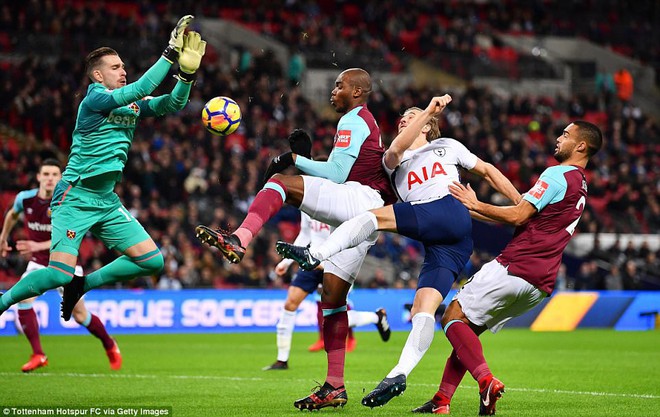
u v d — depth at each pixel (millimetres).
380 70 62625
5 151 45094
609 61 74000
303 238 22641
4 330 33219
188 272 37969
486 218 13570
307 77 60688
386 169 13852
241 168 47812
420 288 13609
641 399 15781
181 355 25500
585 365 23109
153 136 48312
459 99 58938
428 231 13461
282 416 13211
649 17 78312
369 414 13500
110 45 53406
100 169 14328
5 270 37062
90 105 14086
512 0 76562
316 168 13664
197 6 62938
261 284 40188
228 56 59625
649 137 64438
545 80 68250
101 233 14875
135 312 34688
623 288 45281
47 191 20531
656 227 54969
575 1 77938
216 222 42531
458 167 14773
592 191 56781
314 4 68688
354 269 14211
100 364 22406
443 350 28031
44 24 53719
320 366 22125
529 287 13336
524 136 59281
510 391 17062
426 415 13414
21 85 49781
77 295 15008
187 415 13266
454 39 67688
